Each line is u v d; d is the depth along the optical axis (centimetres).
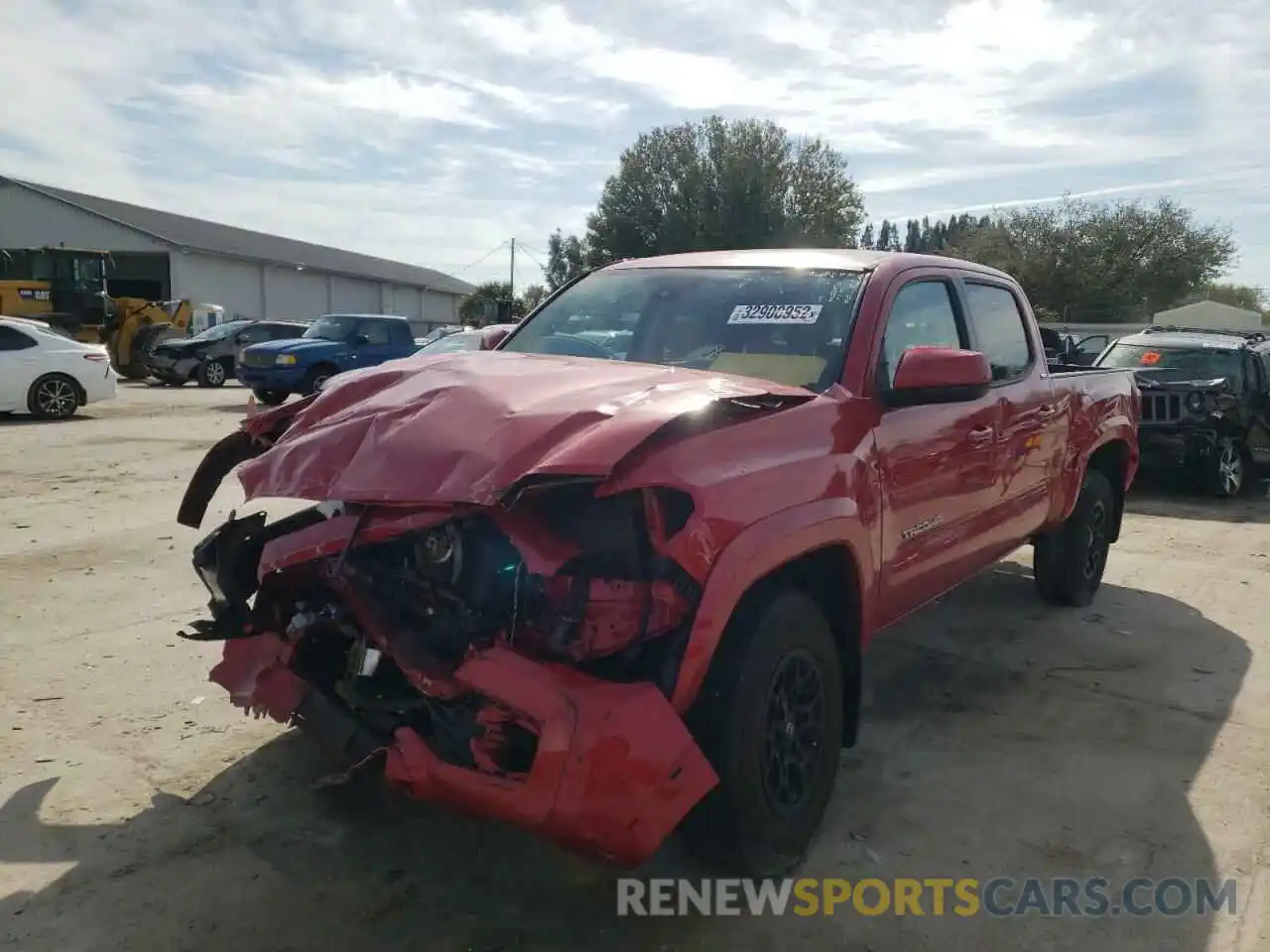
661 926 305
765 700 310
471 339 1608
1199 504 1066
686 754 271
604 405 298
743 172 5131
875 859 345
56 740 413
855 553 346
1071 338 1867
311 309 5525
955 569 449
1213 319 5250
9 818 353
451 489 272
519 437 283
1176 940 305
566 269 5538
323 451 310
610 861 269
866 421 364
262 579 325
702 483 288
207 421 1603
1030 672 527
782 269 430
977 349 478
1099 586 688
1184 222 5288
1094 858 349
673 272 455
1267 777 409
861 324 388
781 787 327
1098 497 636
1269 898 326
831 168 5300
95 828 348
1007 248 5378
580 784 257
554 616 278
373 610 296
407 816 362
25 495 916
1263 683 514
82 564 673
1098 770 414
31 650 512
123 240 4734
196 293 4822
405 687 302
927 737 445
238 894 313
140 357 2712
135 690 464
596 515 287
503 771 265
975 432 446
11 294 2581
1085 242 5266
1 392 1568
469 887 322
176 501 895
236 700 339
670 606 279
